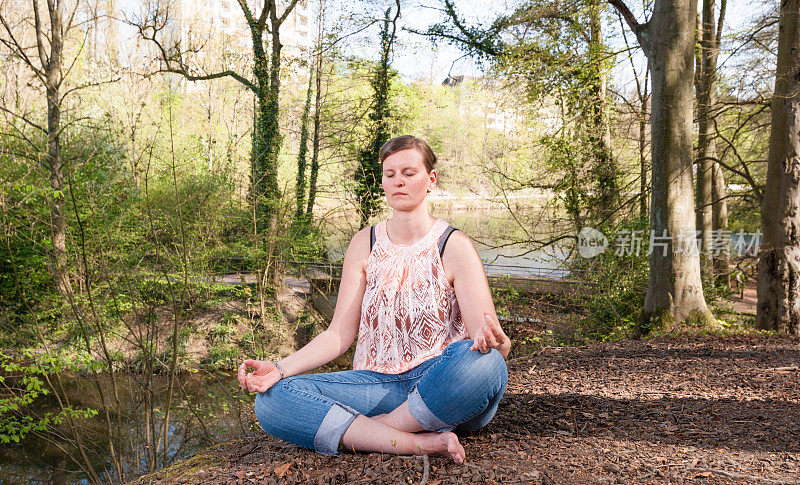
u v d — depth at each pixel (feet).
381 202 55.98
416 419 6.82
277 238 42.29
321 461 7.04
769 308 27.45
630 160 43.09
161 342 30.73
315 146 66.33
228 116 86.43
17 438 21.98
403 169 7.12
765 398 11.57
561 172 42.93
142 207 27.55
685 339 21.88
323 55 60.03
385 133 61.52
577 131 41.27
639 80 47.65
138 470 20.01
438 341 7.13
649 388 12.71
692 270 26.78
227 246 42.29
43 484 22.41
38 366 21.70
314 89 71.20
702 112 38.24
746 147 52.75
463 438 8.11
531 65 40.60
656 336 23.59
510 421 9.23
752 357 17.29
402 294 7.13
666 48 26.37
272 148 50.65
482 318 6.85
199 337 37.91
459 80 53.88
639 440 8.35
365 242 7.59
